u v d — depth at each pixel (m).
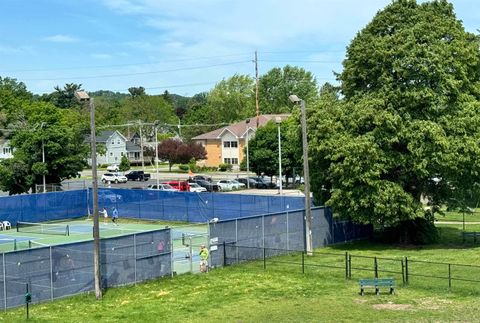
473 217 57.38
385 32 44.31
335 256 39.47
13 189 77.69
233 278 33.56
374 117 40.81
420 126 39.94
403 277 30.62
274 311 26.44
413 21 43.59
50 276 29.88
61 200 65.88
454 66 41.88
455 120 41.12
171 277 34.28
